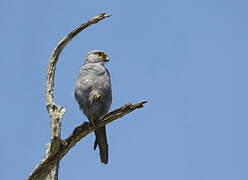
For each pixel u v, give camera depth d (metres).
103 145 10.91
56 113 8.47
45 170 8.77
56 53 9.38
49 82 9.07
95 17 9.68
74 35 9.59
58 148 8.48
